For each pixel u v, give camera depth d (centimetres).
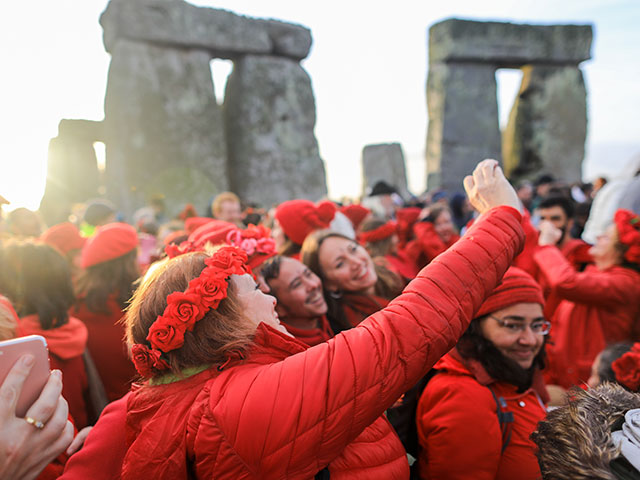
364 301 200
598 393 85
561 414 85
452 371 138
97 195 1575
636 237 215
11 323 128
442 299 83
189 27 1103
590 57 1462
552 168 1471
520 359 140
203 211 1111
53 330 187
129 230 241
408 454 146
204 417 78
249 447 74
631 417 75
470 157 1383
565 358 246
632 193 321
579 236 552
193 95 1117
